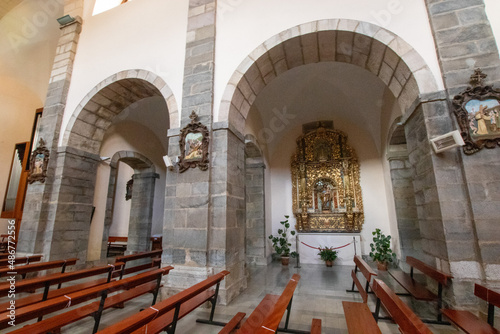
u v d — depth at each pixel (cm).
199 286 299
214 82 535
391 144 737
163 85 581
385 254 732
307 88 818
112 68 666
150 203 1035
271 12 539
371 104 784
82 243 683
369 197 857
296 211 890
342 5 496
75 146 685
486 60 400
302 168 918
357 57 534
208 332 329
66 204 650
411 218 711
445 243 368
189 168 496
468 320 279
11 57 997
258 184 858
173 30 619
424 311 401
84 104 676
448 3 438
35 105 1103
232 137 521
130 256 516
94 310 288
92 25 743
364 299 337
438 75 421
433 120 405
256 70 546
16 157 1005
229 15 571
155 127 1033
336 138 913
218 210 469
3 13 930
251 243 827
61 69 721
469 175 372
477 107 386
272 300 335
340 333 326
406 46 445
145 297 465
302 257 841
